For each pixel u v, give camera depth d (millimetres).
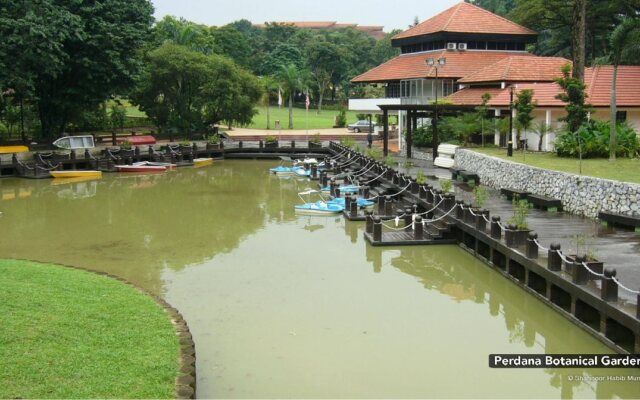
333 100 105000
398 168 34656
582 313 13023
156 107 54312
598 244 16328
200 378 11023
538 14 53094
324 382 10938
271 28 117625
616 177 20375
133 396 8695
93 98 44156
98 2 42156
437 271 18156
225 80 53500
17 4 38125
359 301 15398
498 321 14086
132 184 36656
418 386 10852
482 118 35594
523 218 17359
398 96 51219
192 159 46562
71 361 9523
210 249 20797
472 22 49625
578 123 27766
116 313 11875
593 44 54125
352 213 25531
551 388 10828
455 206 20812
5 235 22969
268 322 13836
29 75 37688
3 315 10867
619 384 10953
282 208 28719
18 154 39500
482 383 10984
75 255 19922
